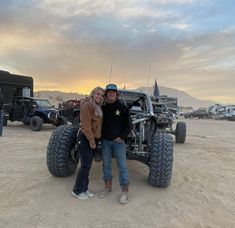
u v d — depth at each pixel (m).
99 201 3.92
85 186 4.02
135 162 6.37
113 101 3.98
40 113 12.64
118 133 3.97
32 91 17.41
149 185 4.72
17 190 4.24
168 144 4.48
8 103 14.59
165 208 3.81
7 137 9.80
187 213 3.69
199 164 6.68
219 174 5.79
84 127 3.81
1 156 6.59
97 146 4.41
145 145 5.01
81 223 3.25
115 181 4.86
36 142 8.89
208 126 21.94
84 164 3.96
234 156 7.96
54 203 3.79
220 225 3.38
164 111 9.77
